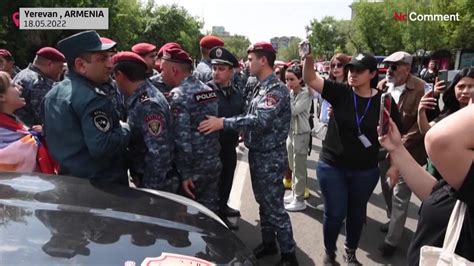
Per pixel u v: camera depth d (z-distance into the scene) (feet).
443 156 4.58
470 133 4.50
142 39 158.51
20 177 7.38
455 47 115.65
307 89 15.81
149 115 9.41
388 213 14.67
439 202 5.41
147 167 9.53
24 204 6.09
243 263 6.16
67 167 8.31
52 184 7.18
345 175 10.84
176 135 10.44
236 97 14.69
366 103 10.55
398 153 6.53
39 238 5.28
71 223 5.79
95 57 8.30
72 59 8.31
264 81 11.00
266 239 12.28
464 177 4.57
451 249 4.98
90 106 8.11
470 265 4.78
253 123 10.52
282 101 10.78
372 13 145.69
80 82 8.33
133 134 9.70
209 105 10.98
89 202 6.61
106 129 8.20
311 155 26.37
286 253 11.41
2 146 8.71
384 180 14.24
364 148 10.58
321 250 13.01
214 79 13.58
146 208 6.83
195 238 6.24
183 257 5.64
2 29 76.64
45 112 8.50
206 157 11.14
